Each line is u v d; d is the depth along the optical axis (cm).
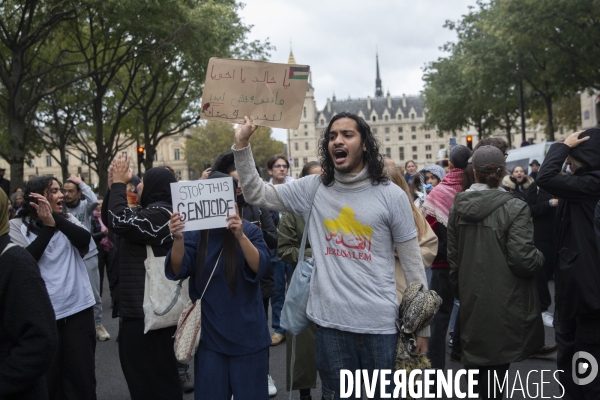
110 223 406
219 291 346
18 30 1723
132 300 413
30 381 244
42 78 2358
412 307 302
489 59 2881
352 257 310
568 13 2142
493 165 410
